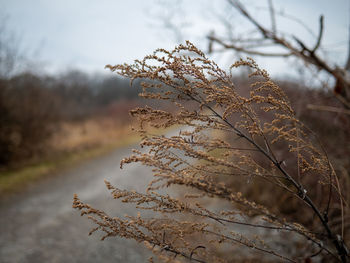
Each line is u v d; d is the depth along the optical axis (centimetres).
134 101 2358
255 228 236
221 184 89
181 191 256
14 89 993
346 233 197
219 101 101
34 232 461
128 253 363
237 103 98
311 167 103
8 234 455
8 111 925
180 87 100
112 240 409
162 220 108
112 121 1945
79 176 833
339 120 254
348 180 196
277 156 228
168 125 102
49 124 1080
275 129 103
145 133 99
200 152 90
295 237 201
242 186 306
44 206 587
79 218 514
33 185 740
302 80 244
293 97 254
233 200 88
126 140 1496
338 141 257
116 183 734
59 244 414
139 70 98
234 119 114
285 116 100
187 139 101
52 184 751
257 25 180
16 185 732
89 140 1363
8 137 894
